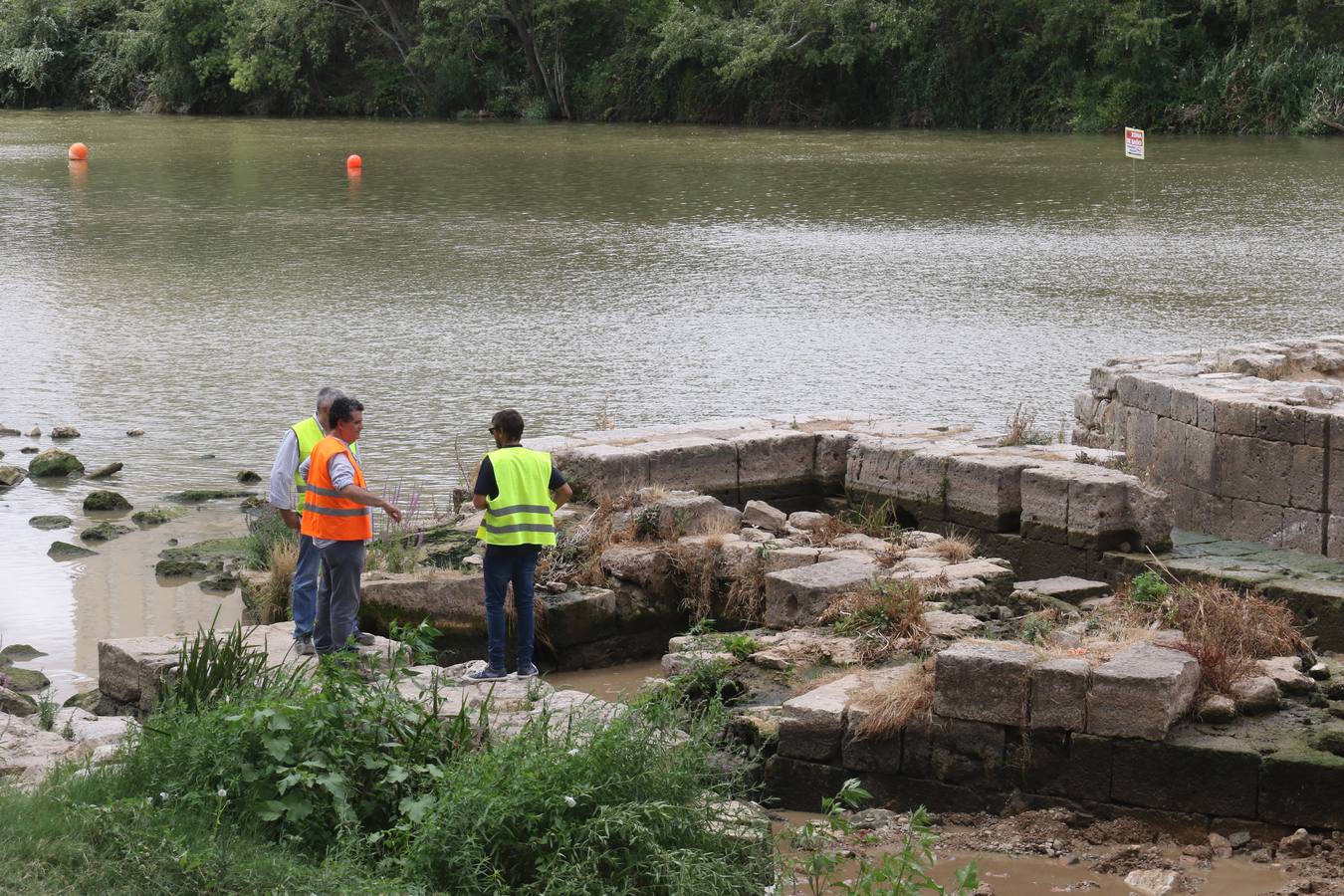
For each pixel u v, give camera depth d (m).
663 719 7.96
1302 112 61.97
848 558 12.24
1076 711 8.68
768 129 68.31
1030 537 13.12
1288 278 29.88
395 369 22.47
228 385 21.61
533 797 7.03
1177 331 24.83
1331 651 11.22
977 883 6.97
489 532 10.37
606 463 14.09
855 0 68.31
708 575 12.73
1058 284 29.58
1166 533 12.80
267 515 14.58
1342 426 12.55
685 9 71.56
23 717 9.73
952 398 20.42
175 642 10.64
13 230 37.25
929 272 31.22
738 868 7.10
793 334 25.05
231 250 34.22
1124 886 7.92
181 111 82.19
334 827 7.18
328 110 80.31
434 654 11.92
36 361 23.09
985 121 68.38
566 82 76.62
